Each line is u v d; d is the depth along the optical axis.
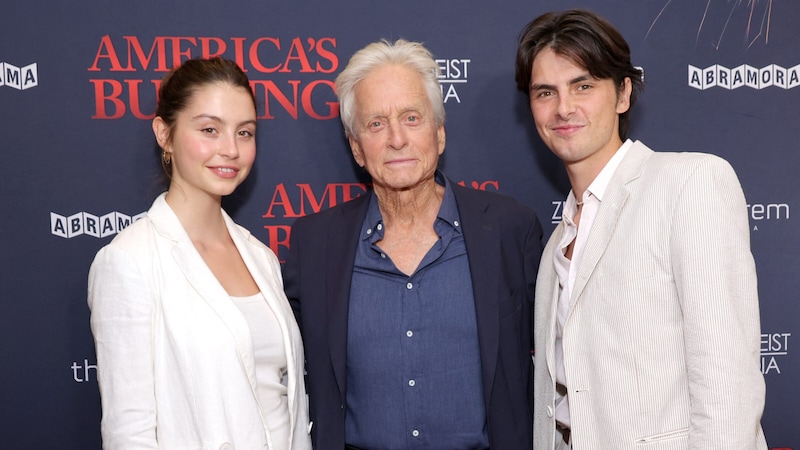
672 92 2.21
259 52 2.11
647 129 2.21
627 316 1.35
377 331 1.62
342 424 1.62
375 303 1.64
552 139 1.56
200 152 1.50
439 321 1.62
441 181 1.84
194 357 1.39
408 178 1.64
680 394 1.32
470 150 2.20
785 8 2.21
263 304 1.58
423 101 1.65
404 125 1.64
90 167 2.07
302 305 1.72
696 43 2.20
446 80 2.17
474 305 1.63
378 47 1.70
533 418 1.75
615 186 1.45
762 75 2.22
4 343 2.05
